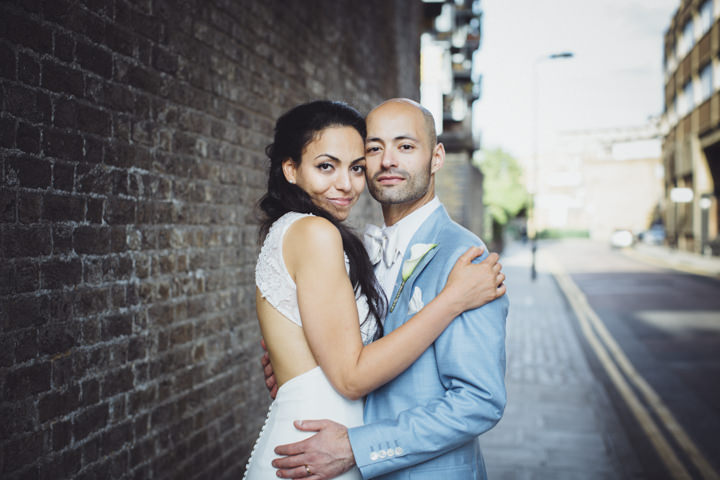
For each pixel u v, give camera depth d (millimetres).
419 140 1526
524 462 3729
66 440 1914
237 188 3145
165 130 2471
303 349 1453
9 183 1678
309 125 1492
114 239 2148
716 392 5430
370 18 6074
